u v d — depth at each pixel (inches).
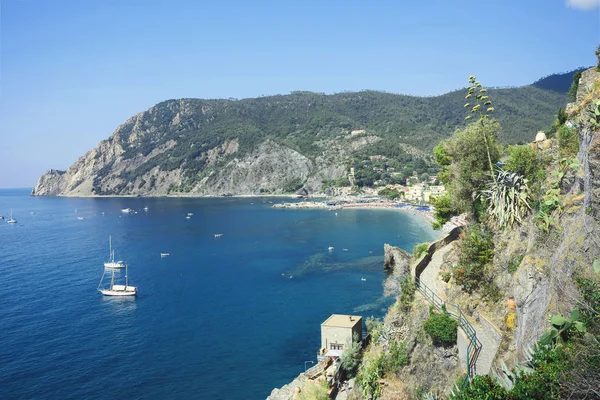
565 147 1373.0
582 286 841.5
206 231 7810.0
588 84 1393.9
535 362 823.1
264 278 4392.2
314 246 5969.5
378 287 3878.0
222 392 2268.7
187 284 4296.3
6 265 5383.9
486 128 1937.7
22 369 2532.0
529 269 1152.2
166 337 2970.0
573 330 810.8
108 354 2723.9
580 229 975.0
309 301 3587.6
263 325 3117.6
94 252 6122.1
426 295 1630.2
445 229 3686.0
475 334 1204.5
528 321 1057.5
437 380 1310.3
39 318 3395.7
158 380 2395.4
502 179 1587.1
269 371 2460.6
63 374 2472.9
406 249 5428.2
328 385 1964.8
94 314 3472.0
